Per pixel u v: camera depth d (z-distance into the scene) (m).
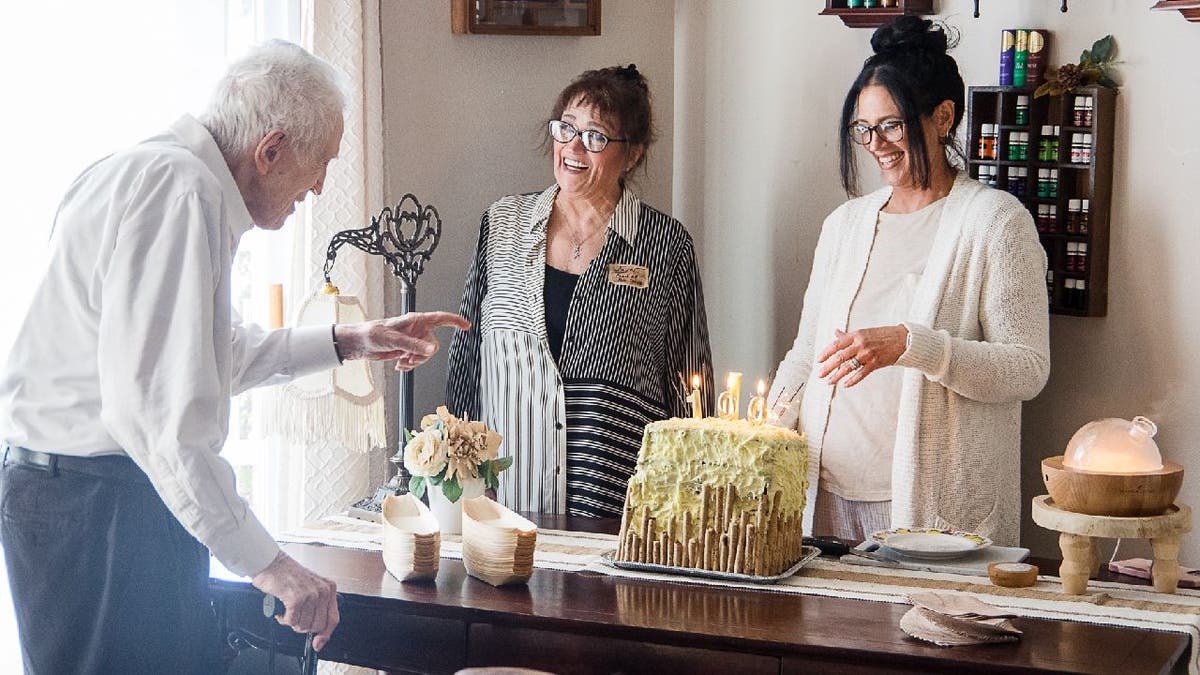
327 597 1.98
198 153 2.00
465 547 2.34
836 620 2.11
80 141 2.70
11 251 2.59
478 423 2.68
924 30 2.91
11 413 1.98
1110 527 2.19
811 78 3.64
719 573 2.31
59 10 2.66
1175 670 2.07
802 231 3.70
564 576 2.35
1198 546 3.13
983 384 2.76
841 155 3.08
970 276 2.87
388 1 3.50
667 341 3.32
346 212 3.28
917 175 2.91
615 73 3.29
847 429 2.99
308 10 3.19
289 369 2.41
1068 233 3.21
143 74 2.81
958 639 1.99
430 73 3.58
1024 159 3.24
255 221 2.12
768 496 2.30
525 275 3.22
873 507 2.97
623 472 3.17
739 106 3.80
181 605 2.02
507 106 3.70
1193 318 3.09
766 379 3.81
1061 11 3.21
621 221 3.24
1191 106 3.05
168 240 1.87
